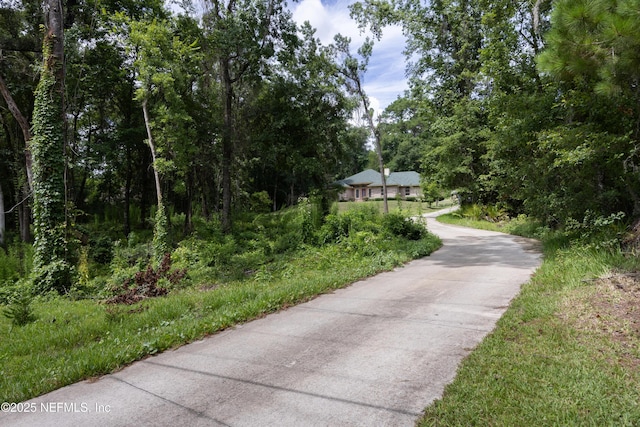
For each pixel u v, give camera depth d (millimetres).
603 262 7000
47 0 12148
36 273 10586
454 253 12789
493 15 13250
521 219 22516
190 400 3330
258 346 4648
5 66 19109
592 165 9094
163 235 15094
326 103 25031
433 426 2713
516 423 2664
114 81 21062
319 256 12430
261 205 32250
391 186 59188
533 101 11125
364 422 2846
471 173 25766
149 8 19547
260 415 3018
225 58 19906
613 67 5832
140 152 25953
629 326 4344
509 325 4762
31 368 4262
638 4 4953
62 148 11484
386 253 12039
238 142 22625
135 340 4953
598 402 2867
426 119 29219
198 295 7660
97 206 31547
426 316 5559
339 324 5402
